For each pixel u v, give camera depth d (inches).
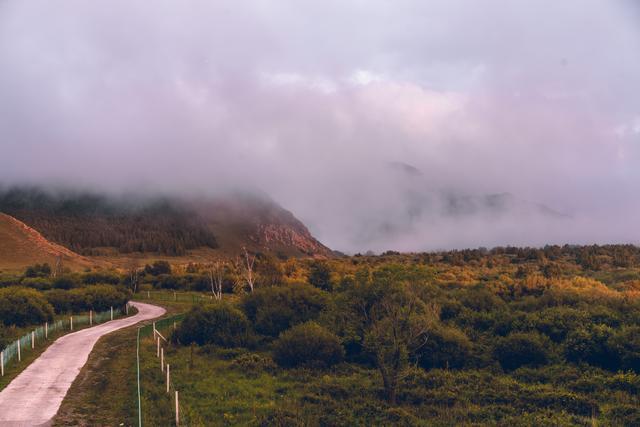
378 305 1294.3
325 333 1438.2
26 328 1823.3
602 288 2283.5
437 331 1411.2
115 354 1464.1
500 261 4682.6
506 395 1107.3
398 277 1248.2
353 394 1152.2
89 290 2566.4
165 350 1568.7
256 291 2023.9
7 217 6939.0
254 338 1685.5
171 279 4025.6
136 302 3193.9
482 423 957.8
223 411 999.0
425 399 1115.9
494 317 1675.7
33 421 875.4
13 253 6097.4
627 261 4018.2
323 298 1889.8
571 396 1071.0
